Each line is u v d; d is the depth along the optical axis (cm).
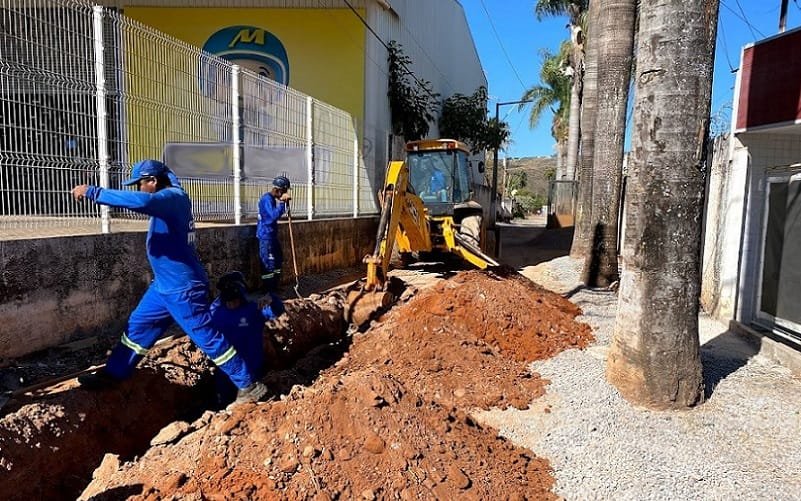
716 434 452
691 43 475
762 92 705
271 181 944
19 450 357
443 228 1070
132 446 432
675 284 485
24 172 511
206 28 1555
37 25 517
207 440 383
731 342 684
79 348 526
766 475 398
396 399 428
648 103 490
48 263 512
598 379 543
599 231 1051
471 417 485
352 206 1302
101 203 412
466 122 2378
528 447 452
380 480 356
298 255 1017
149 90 657
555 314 725
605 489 393
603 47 1036
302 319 673
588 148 1347
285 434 380
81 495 359
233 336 522
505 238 2530
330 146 1171
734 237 773
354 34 1515
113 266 586
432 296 714
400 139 1750
